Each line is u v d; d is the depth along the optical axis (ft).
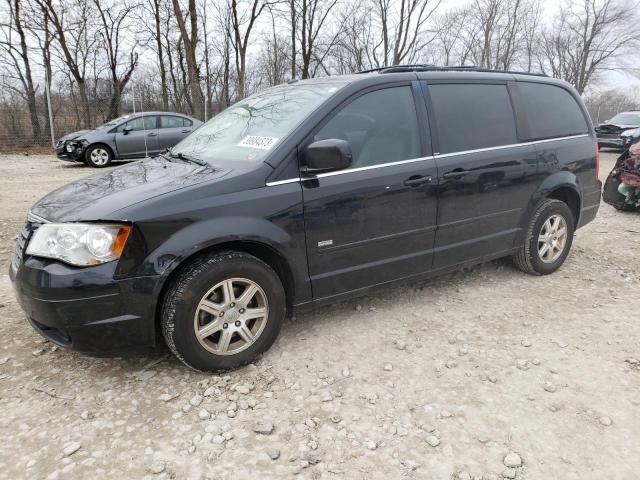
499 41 112.27
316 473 7.21
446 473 7.22
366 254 11.09
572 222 15.23
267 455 7.56
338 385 9.36
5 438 7.89
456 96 12.57
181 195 8.93
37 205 9.96
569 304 13.03
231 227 9.13
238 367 9.80
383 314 12.41
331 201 10.27
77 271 8.25
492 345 10.86
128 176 10.58
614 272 15.48
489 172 12.73
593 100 123.85
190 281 8.89
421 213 11.68
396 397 9.00
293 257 10.00
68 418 8.41
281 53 93.15
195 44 59.36
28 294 8.53
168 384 9.39
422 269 12.25
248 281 9.57
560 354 10.48
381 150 11.12
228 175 9.52
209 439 7.90
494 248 13.62
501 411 8.60
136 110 75.31
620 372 9.79
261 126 11.19
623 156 24.18
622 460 7.47
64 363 10.11
